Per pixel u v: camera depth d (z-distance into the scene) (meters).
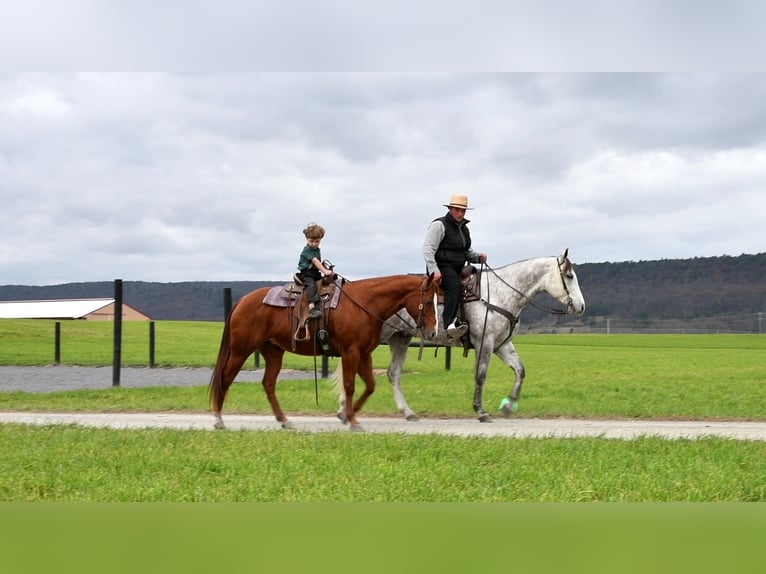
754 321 95.62
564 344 56.16
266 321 15.26
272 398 15.55
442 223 16.50
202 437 12.79
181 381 27.86
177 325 68.12
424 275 15.38
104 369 33.41
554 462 10.66
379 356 38.56
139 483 9.36
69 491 9.05
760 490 9.16
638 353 43.91
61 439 12.48
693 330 90.69
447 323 16.42
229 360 15.28
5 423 14.77
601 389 22.47
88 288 127.06
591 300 111.56
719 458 11.12
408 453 11.32
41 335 52.38
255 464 10.41
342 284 15.35
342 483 9.39
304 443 12.08
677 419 17.09
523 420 16.92
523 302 16.95
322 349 15.27
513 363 17.22
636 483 9.41
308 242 15.41
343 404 15.58
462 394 21.44
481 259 17.03
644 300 109.88
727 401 19.69
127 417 17.19
